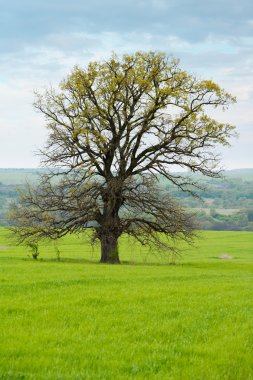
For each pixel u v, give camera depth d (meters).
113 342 12.55
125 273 33.25
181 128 46.66
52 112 46.16
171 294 21.98
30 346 11.64
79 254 68.50
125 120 46.56
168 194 47.50
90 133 44.81
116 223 47.41
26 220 47.81
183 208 47.84
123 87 46.78
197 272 38.50
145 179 46.38
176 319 15.84
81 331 13.68
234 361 11.09
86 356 11.15
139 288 23.64
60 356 11.04
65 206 46.16
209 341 13.01
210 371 10.31
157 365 10.62
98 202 47.78
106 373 9.91
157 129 46.84
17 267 36.16
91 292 21.39
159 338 13.29
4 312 16.30
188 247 86.62
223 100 46.38
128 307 17.70
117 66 47.28
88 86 46.12
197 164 46.06
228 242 100.00
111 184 44.84
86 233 49.66
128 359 11.09
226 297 21.61
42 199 46.59
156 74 46.84
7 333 12.97
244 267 48.78
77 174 45.31
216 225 179.25
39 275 29.50
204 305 18.94
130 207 48.00
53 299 19.25
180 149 46.12
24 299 19.19
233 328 14.55
